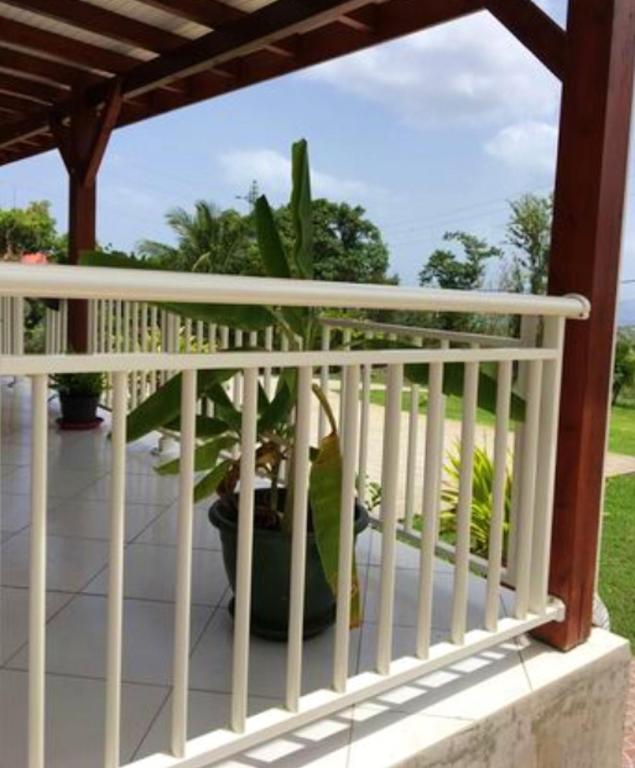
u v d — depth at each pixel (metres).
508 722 1.65
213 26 3.54
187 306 1.66
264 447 1.89
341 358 1.38
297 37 3.72
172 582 2.18
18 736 1.45
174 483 3.21
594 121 1.78
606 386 1.91
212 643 1.85
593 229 1.79
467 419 1.64
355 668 1.76
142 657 1.76
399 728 1.53
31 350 6.44
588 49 1.78
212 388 1.92
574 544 1.89
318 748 1.45
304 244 1.96
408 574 2.33
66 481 3.21
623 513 5.25
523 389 1.93
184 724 1.26
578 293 1.83
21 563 2.31
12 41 3.88
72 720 1.50
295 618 1.38
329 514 1.61
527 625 1.83
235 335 3.21
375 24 3.31
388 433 1.51
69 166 5.05
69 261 5.05
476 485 3.22
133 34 3.72
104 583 2.16
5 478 3.24
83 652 1.77
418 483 4.57
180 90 4.60
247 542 1.31
